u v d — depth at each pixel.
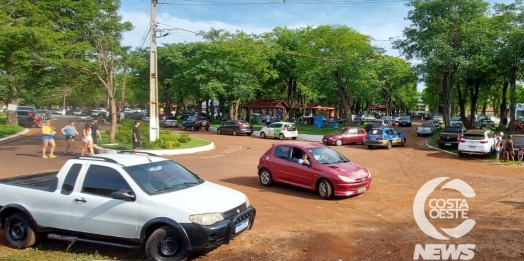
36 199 6.49
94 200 6.12
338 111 70.25
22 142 24.50
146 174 6.39
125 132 25.28
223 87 41.84
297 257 6.04
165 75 53.38
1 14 22.94
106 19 23.91
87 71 23.75
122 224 5.93
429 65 30.11
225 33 41.97
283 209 9.40
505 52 28.16
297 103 69.56
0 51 21.30
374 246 6.57
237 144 27.91
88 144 18.16
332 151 11.92
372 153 23.67
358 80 39.66
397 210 9.27
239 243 6.72
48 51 21.48
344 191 10.28
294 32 49.22
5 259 5.98
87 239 6.20
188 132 40.66
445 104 34.06
